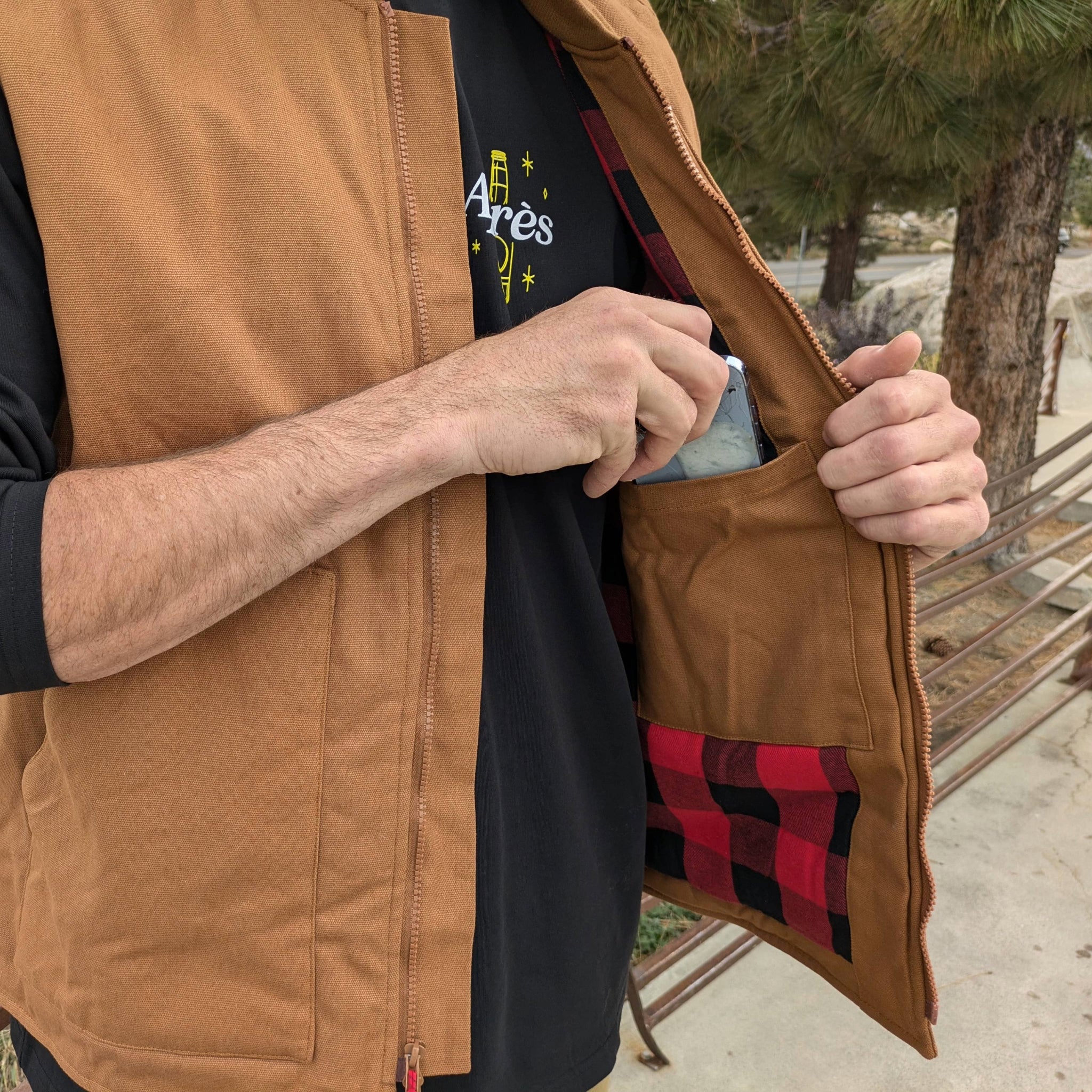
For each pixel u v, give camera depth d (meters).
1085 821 2.52
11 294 0.59
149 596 0.61
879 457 0.81
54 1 0.61
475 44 0.85
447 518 0.78
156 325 0.63
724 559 0.99
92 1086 0.73
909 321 9.90
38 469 0.62
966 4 2.30
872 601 0.90
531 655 0.88
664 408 0.76
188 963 0.72
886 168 4.42
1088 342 10.18
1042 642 2.76
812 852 1.01
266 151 0.67
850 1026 1.88
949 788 2.59
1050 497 5.87
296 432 0.65
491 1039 0.85
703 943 1.94
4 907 0.81
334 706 0.73
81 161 0.60
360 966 0.75
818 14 3.22
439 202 0.76
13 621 0.57
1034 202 4.37
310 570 0.71
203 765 0.70
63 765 0.71
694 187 0.87
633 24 0.97
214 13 0.66
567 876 0.94
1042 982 1.99
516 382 0.71
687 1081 1.76
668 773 1.12
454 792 0.79
